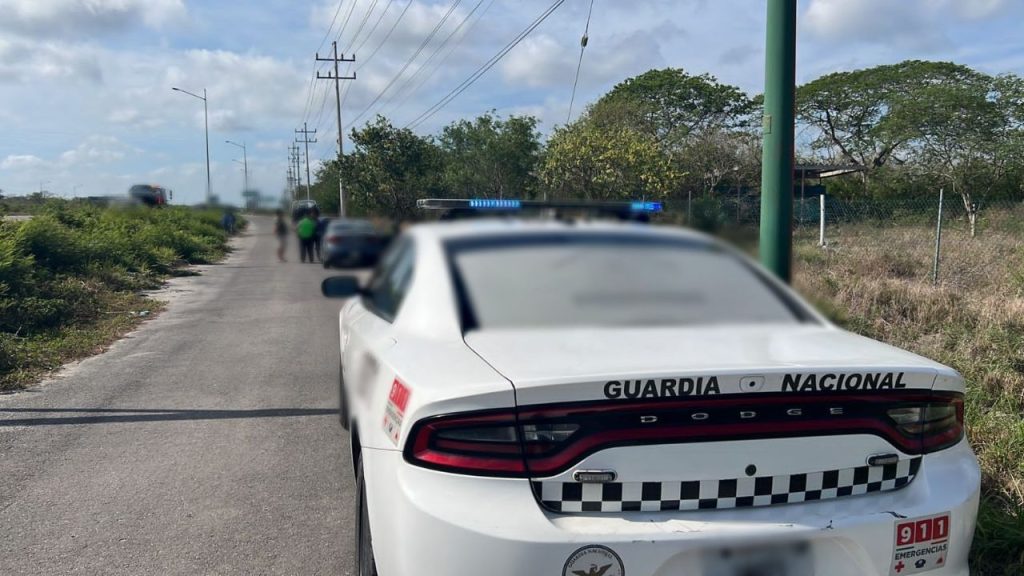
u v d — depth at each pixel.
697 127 35.72
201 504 3.91
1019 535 3.07
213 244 25.91
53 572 3.19
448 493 2.01
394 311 3.03
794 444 2.10
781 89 4.52
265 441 4.91
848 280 8.38
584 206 3.59
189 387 6.37
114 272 14.41
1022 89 26.81
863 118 33.81
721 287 2.94
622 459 2.01
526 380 2.01
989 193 26.52
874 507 2.15
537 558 1.93
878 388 2.15
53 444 4.86
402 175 32.25
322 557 3.35
